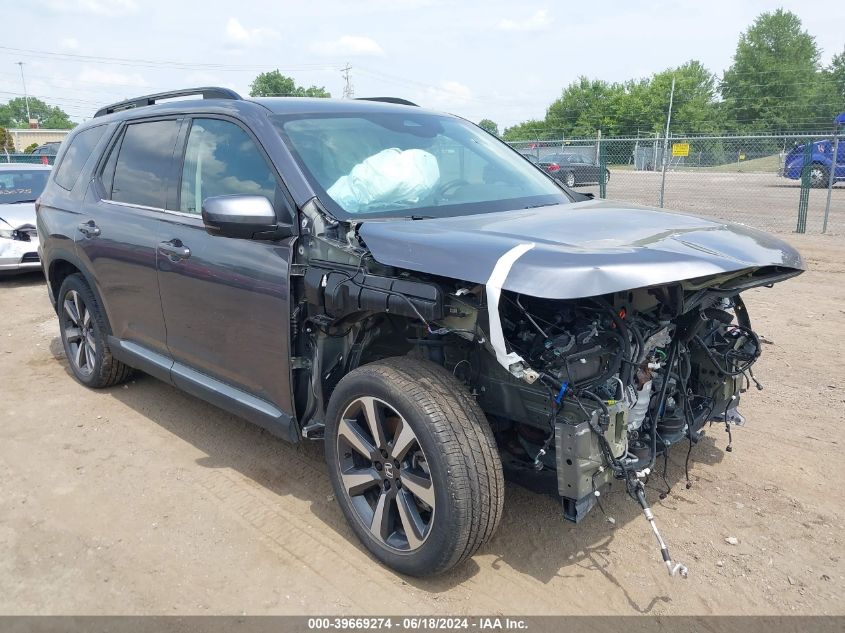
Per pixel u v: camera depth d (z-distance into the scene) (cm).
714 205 1683
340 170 340
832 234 1258
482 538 274
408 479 283
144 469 397
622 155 2169
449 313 267
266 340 333
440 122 423
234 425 455
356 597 285
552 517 338
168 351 415
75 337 529
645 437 311
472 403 276
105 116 503
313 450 417
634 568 300
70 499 366
